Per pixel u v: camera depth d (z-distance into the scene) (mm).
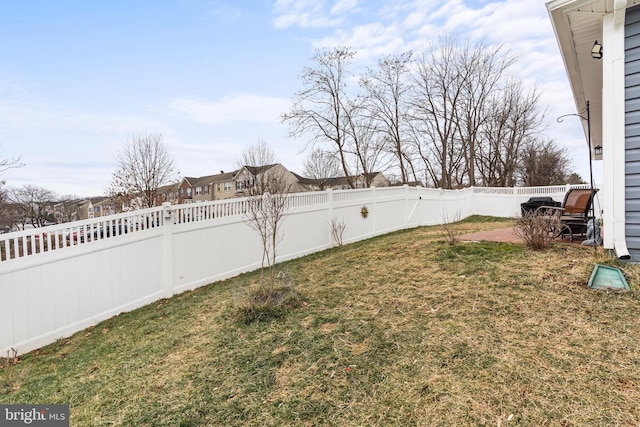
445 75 22391
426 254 5793
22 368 3611
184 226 6027
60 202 41750
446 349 2754
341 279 5199
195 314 4574
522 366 2410
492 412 2018
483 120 22922
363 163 21859
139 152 21922
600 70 5949
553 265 4289
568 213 5965
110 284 5043
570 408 1970
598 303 3240
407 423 2033
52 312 4410
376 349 2900
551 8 4117
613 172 4047
